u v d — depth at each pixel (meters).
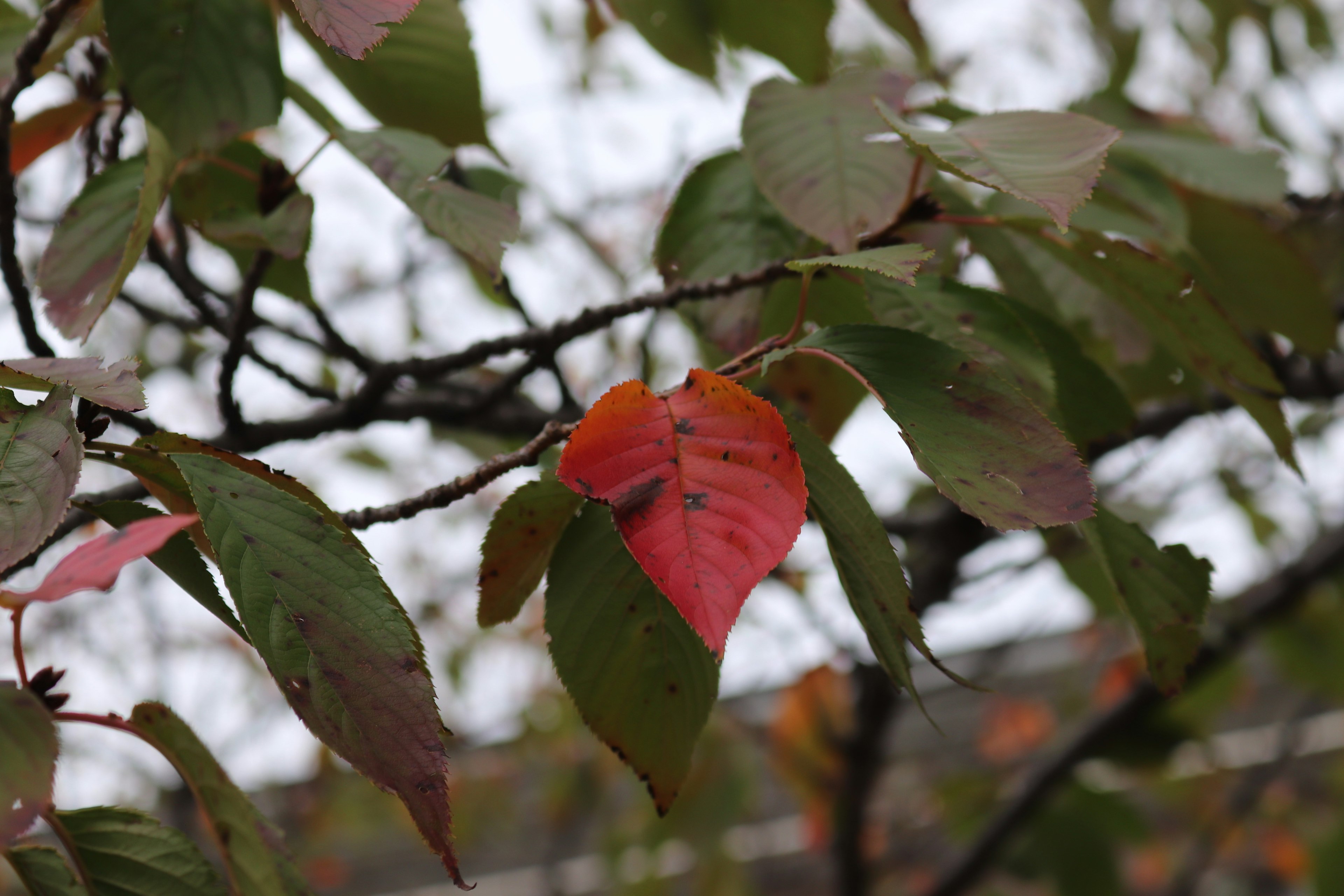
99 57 1.12
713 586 0.91
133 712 0.92
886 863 3.23
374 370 1.29
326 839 4.46
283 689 0.90
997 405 0.94
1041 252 1.21
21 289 1.08
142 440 0.93
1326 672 2.77
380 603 0.91
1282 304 1.34
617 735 1.00
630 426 0.93
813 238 1.09
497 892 4.74
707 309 1.09
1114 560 1.00
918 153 0.97
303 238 1.07
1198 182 1.18
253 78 1.06
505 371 2.17
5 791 0.86
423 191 1.03
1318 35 2.28
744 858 3.34
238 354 1.18
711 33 1.28
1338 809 3.55
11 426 0.91
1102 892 2.73
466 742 3.69
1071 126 0.96
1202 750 3.17
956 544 2.15
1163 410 1.99
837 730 2.91
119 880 0.92
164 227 1.49
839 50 1.72
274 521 0.92
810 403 1.11
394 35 1.13
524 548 1.00
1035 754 3.74
